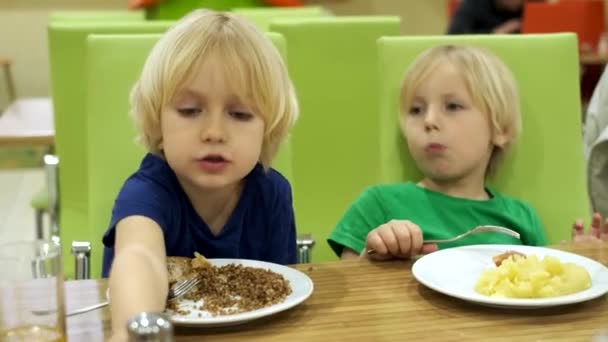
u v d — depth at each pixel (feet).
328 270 3.73
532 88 5.47
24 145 7.83
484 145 5.07
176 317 2.93
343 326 3.01
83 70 6.49
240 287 3.27
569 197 5.43
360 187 6.92
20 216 13.16
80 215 6.58
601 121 6.14
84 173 6.57
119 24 6.47
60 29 6.43
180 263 3.43
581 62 13.32
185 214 3.94
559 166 5.43
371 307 3.21
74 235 6.42
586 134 6.30
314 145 6.84
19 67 19.08
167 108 3.54
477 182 5.20
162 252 3.51
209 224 4.10
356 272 3.70
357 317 3.10
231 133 3.51
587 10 14.48
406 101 5.13
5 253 2.83
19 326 2.78
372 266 3.81
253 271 3.45
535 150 5.42
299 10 9.14
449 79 4.93
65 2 19.03
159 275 3.15
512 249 3.95
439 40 5.51
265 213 4.24
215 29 3.55
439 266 3.68
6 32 18.88
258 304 3.11
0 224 12.71
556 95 5.47
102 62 5.06
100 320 3.12
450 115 4.95
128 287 2.97
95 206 4.91
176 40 3.56
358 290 3.43
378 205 5.12
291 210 4.42
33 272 2.80
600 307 3.21
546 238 5.41
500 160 5.32
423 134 5.00
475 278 3.57
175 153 3.54
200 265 3.44
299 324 3.02
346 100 6.86
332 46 6.79
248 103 3.54
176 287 3.22
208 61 3.46
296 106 3.96
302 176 6.83
